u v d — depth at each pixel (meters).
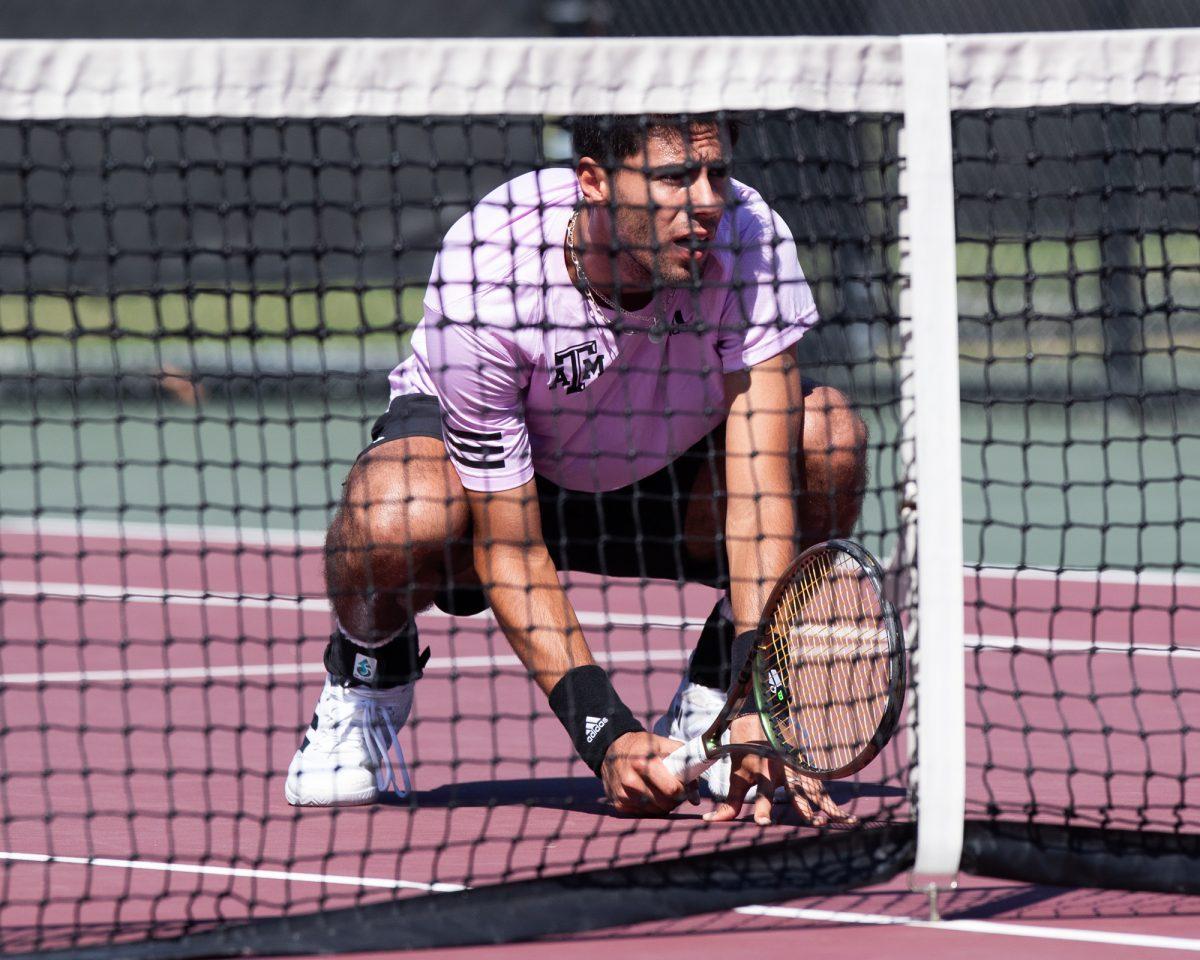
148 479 41.97
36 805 12.10
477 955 8.77
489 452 11.24
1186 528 32.62
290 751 14.24
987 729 11.52
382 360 53.66
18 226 57.78
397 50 9.65
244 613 23.03
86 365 54.09
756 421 11.43
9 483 41.25
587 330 11.20
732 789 11.35
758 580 10.80
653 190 10.61
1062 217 46.69
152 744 14.44
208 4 58.88
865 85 9.85
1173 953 8.77
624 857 10.52
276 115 9.56
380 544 11.52
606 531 12.59
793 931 9.16
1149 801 12.26
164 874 10.30
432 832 11.38
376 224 57.09
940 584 9.62
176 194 58.22
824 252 28.28
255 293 11.63
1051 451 42.25
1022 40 9.92
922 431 9.66
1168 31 10.03
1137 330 45.28
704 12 42.66
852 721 9.97
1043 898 9.88
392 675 12.31
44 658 19.52
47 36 59.12
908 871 9.98
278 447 47.22
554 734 14.97
